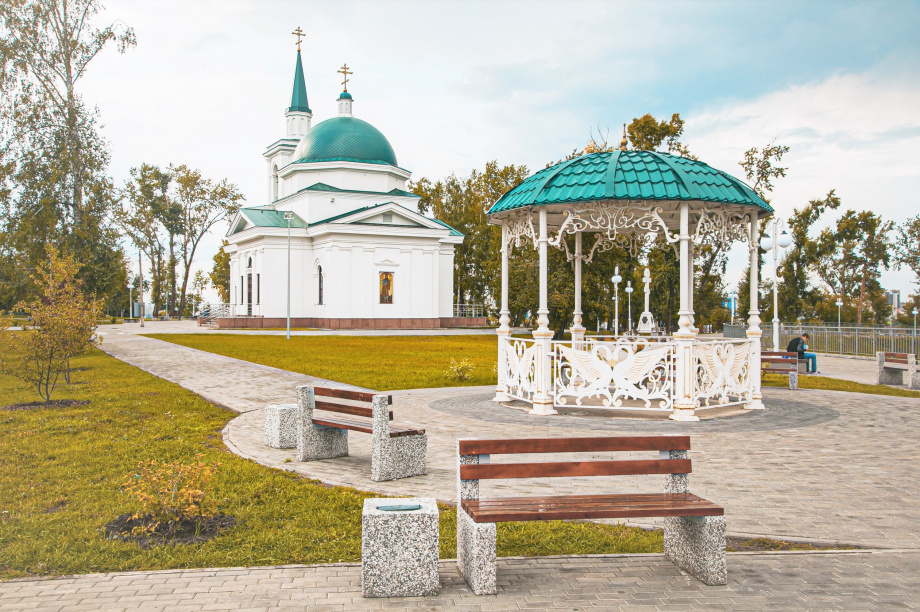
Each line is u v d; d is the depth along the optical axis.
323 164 53.12
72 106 27.84
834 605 4.11
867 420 10.91
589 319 35.75
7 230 26.75
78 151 27.84
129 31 29.22
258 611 4.02
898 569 4.70
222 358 23.47
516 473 4.66
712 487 6.84
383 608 4.10
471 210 66.56
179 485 5.77
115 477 7.16
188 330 47.91
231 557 4.89
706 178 11.23
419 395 14.20
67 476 7.20
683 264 10.87
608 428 10.06
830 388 15.98
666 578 4.55
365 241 50.12
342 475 7.37
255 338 37.28
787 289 51.34
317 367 20.55
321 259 50.47
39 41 27.59
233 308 56.44
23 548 4.99
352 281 49.84
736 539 5.38
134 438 9.17
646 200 10.94
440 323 54.16
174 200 72.06
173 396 13.45
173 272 74.50
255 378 17.11
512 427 10.18
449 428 10.10
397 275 51.34
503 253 13.07
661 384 13.11
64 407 12.12
